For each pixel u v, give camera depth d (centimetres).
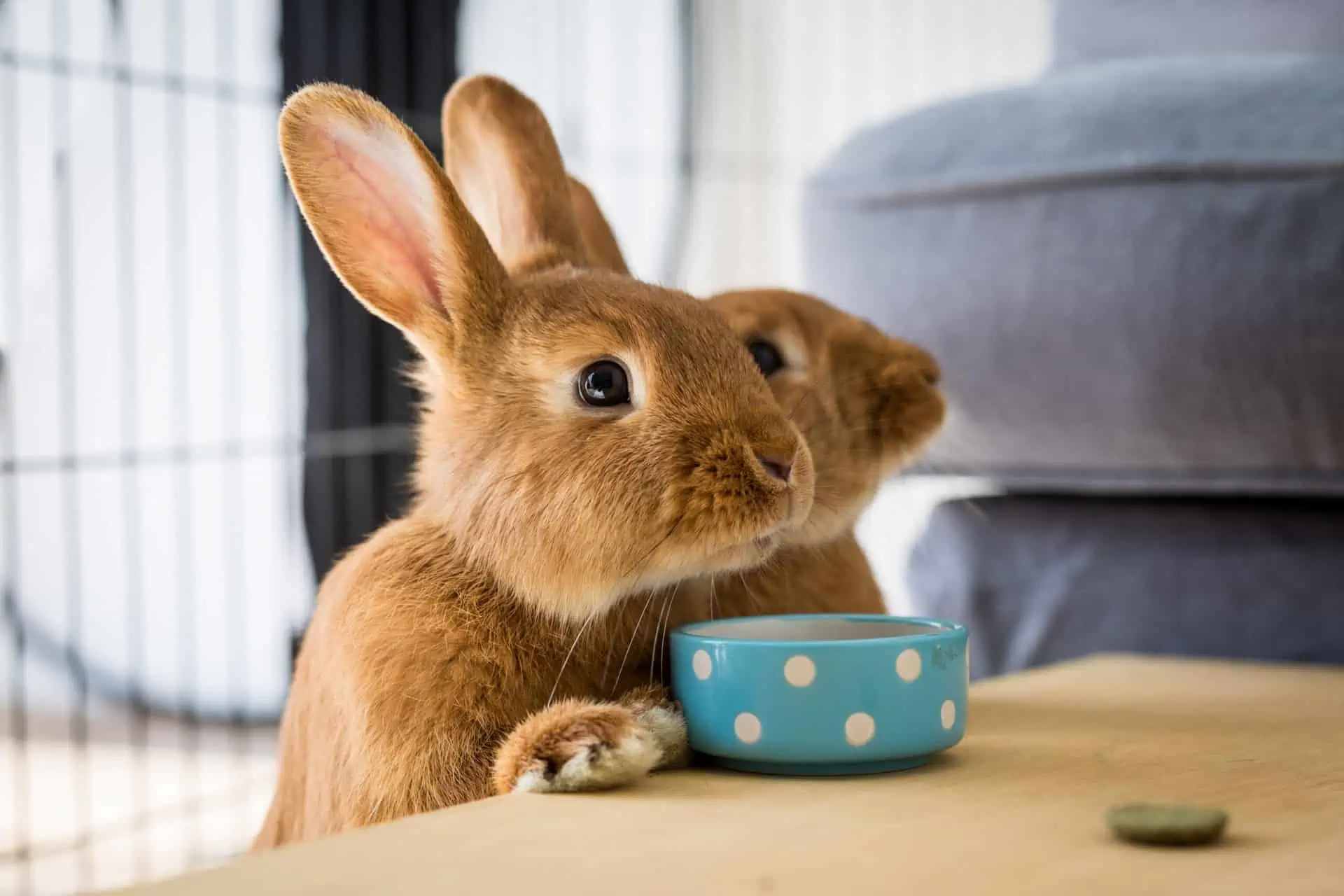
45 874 115
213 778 144
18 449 150
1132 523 107
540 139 83
